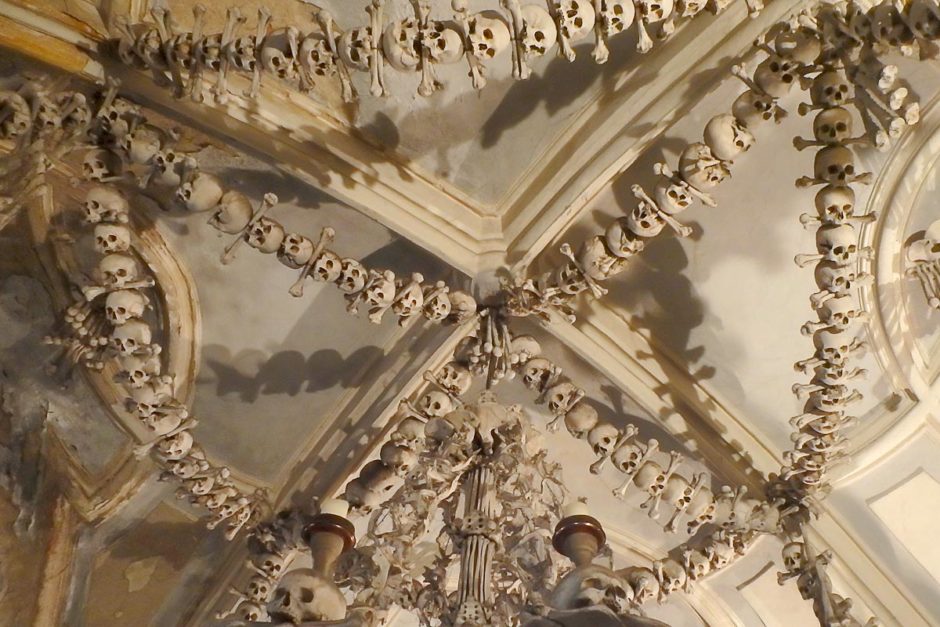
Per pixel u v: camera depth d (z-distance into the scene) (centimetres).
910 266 498
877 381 530
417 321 534
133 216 511
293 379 561
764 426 552
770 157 495
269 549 536
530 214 500
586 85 489
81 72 446
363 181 496
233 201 439
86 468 552
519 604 460
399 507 497
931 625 557
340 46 396
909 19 361
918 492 551
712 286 529
